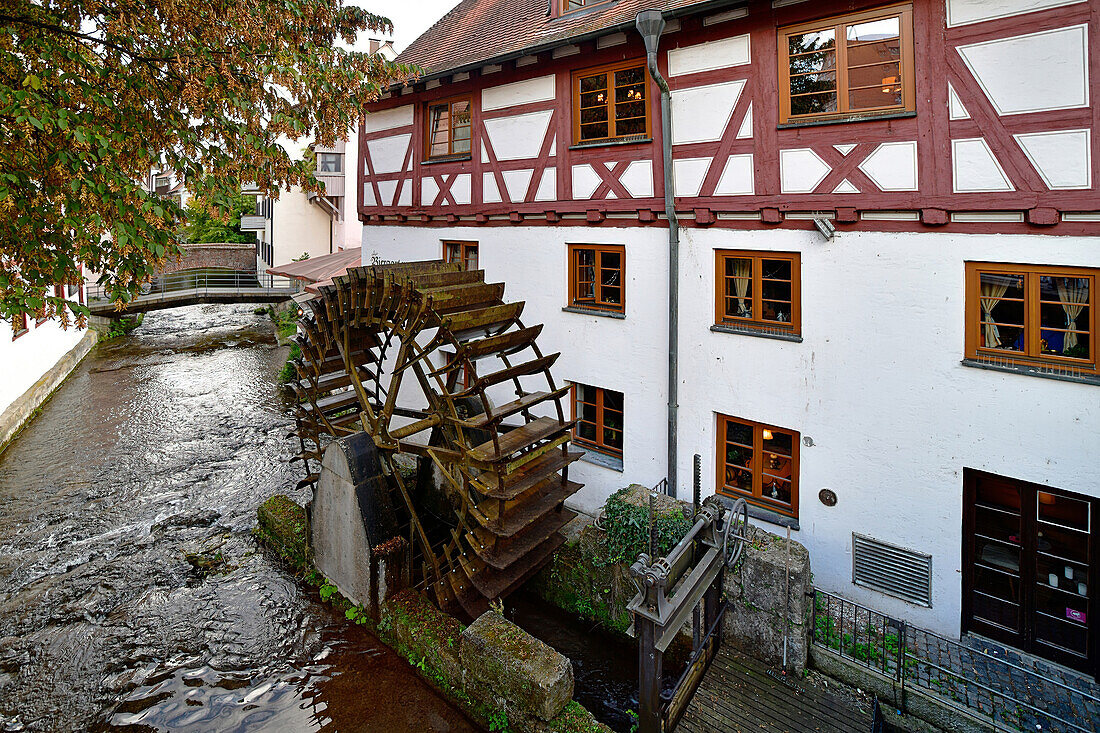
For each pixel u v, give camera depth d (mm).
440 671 6340
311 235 29547
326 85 7066
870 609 6590
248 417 15023
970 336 5988
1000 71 5590
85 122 5152
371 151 11797
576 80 8578
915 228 6148
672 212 7594
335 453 7512
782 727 5195
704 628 6012
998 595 6098
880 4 6145
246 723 5934
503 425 8938
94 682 6445
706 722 5238
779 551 5965
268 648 7000
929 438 6223
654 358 8188
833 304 6688
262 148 6508
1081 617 5684
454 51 10742
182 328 27297
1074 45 5234
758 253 7246
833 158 6512
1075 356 5570
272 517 9141
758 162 7012
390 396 7965
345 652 6965
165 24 6453
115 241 5301
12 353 14555
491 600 6691
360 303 8117
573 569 7488
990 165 5691
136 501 10539
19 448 12875
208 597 7902
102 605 7715
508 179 9492
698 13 7055
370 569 7160
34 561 8680
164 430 14039
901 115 6055
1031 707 4953
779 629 5840
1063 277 5547
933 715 5262
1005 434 5809
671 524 6480
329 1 7812
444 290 7348
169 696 6270
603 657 6945
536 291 9445
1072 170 5332
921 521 6328
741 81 7043
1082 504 5652
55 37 5828
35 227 5258
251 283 29688
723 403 7605
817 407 6887
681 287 7824
